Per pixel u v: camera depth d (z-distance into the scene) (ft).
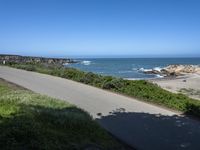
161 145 35.68
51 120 36.91
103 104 57.36
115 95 68.18
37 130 30.04
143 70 304.50
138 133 39.88
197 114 52.39
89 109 52.26
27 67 131.23
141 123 44.96
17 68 138.21
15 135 28.12
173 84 155.53
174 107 58.08
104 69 322.55
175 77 209.97
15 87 69.97
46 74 110.52
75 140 31.91
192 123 46.62
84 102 58.23
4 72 111.75
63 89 73.41
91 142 32.65
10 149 25.98
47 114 38.55
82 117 39.14
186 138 38.70
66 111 42.01
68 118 37.55
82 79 89.15
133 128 42.04
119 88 73.51
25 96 51.62
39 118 36.73
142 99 65.31
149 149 34.24
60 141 30.40
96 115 48.34
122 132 39.83
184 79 187.73
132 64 473.67
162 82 165.17
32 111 39.22
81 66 379.14
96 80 83.61
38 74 108.37
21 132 28.55
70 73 99.45
